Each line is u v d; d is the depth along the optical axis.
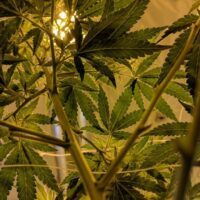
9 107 0.93
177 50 0.65
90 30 0.65
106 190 0.56
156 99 0.54
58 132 1.06
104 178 0.52
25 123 0.81
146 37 0.67
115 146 0.80
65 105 0.81
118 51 0.64
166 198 0.70
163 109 0.83
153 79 0.83
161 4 1.59
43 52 0.84
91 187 0.51
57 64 0.70
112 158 0.79
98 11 0.74
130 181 0.74
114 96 1.00
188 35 0.65
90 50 0.66
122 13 0.63
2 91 0.71
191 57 0.64
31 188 0.74
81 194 0.78
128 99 0.81
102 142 0.85
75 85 0.81
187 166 0.34
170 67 0.64
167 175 0.82
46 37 0.82
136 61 0.87
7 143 0.76
